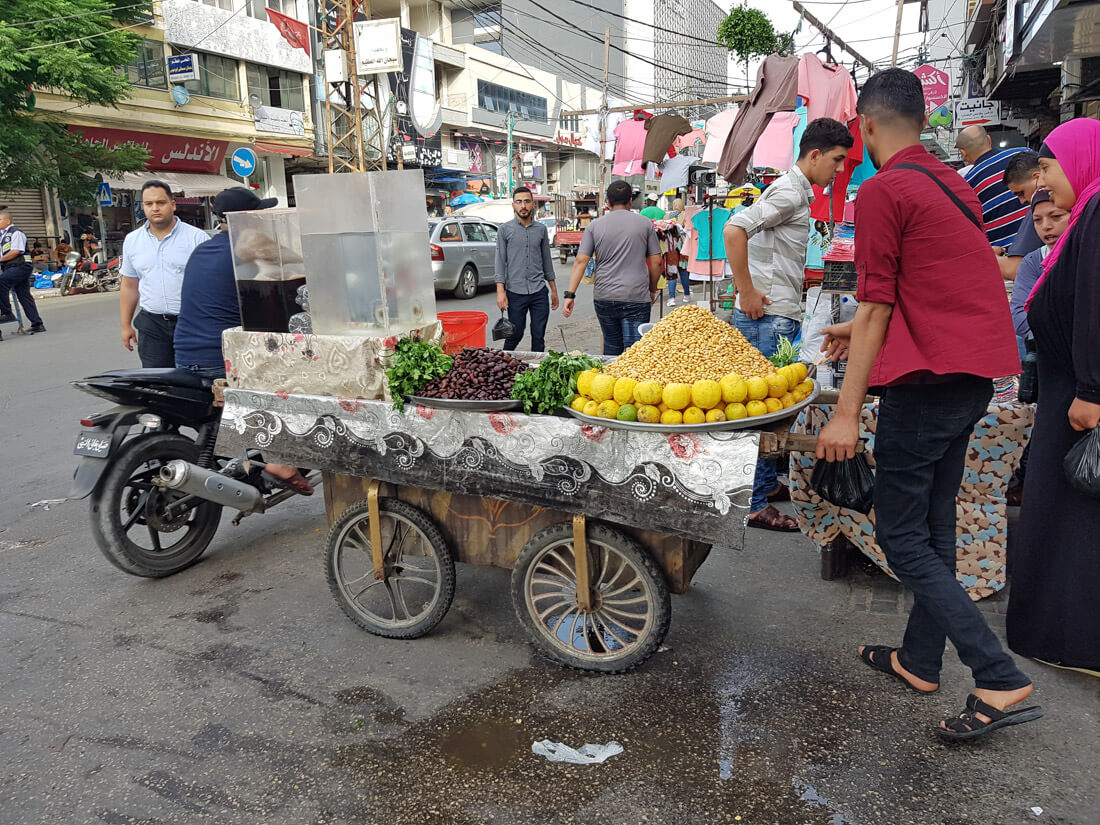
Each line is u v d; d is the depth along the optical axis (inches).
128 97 729.6
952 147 731.4
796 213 151.0
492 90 1599.4
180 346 155.1
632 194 242.7
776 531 160.6
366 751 96.2
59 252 764.6
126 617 133.3
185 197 904.9
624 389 97.0
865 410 125.1
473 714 102.9
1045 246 141.4
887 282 86.3
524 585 112.0
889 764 90.4
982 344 84.8
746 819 82.9
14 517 182.7
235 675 114.3
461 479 110.3
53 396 302.2
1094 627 100.5
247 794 89.4
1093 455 92.0
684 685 107.8
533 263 277.7
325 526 173.6
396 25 824.3
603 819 83.7
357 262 117.3
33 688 112.3
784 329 156.9
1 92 622.5
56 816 86.7
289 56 1039.6
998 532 123.3
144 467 149.0
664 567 105.2
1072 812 81.9
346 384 118.6
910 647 103.0
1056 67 442.6
